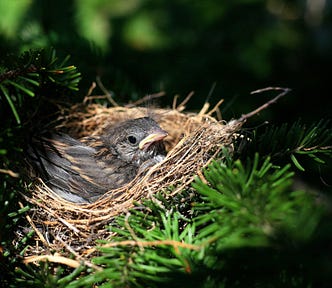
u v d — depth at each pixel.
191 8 0.82
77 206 0.69
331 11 0.87
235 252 0.62
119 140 0.74
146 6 0.82
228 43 0.81
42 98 0.70
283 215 0.60
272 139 0.67
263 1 0.81
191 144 0.69
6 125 0.66
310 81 0.80
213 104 0.78
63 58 0.74
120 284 0.63
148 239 0.64
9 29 0.75
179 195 0.66
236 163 0.63
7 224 0.66
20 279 0.65
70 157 0.72
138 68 0.79
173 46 0.81
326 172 0.75
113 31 0.81
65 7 0.77
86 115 0.75
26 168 0.69
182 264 0.63
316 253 0.58
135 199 0.68
